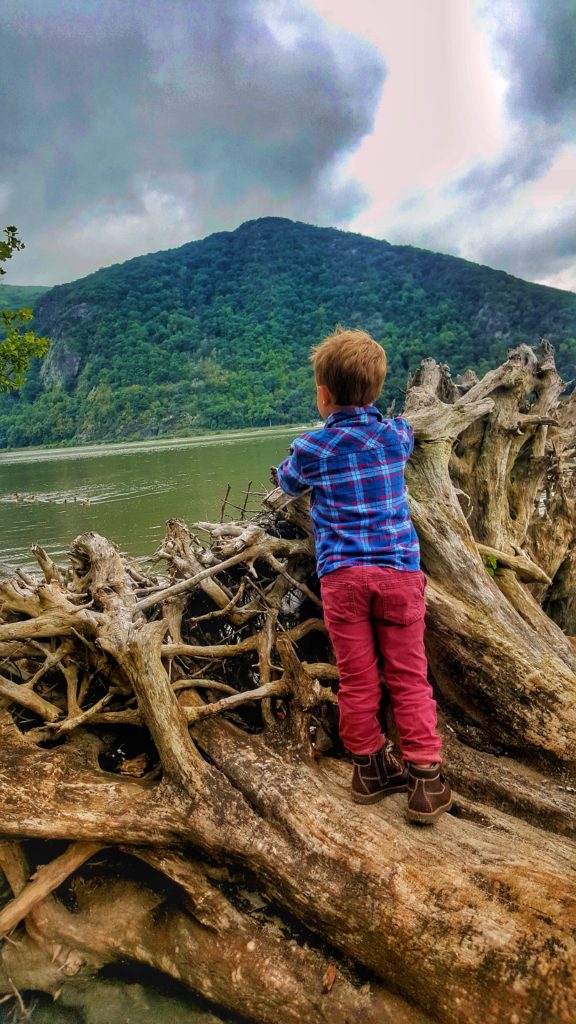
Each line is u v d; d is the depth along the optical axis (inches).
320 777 93.4
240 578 141.0
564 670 115.6
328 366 88.2
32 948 90.0
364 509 83.0
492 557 138.6
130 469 1228.5
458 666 117.4
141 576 144.9
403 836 81.1
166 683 98.0
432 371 171.5
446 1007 68.3
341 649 84.2
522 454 165.8
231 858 86.2
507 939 68.1
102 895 94.5
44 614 109.0
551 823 94.7
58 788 94.0
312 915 78.4
